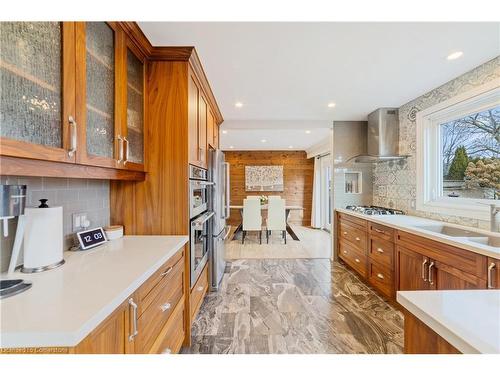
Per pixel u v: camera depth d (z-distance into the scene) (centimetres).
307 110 349
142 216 189
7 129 76
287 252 454
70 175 107
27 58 84
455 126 264
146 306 114
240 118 390
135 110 170
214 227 280
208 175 281
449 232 241
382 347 184
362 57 204
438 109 265
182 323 177
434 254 193
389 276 254
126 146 146
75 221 151
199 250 229
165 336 139
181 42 179
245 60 208
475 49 192
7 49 77
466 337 58
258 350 181
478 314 68
